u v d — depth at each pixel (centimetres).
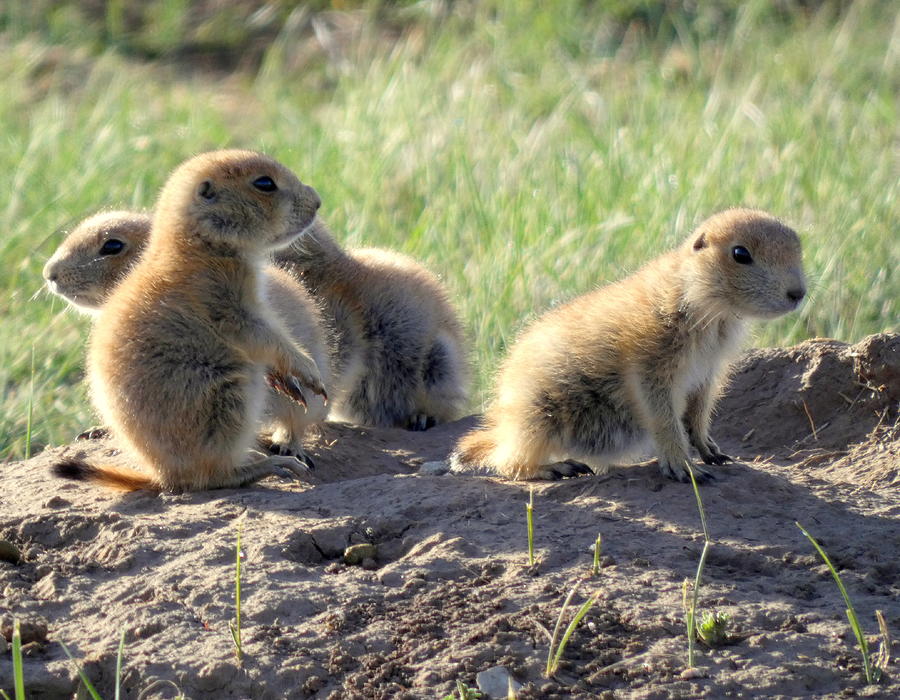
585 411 1007
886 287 1582
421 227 1806
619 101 2483
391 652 741
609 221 1738
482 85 2570
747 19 2912
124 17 3234
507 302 1570
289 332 1155
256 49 3139
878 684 698
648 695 689
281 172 1059
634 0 3064
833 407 1176
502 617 762
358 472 1137
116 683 711
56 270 1247
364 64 2828
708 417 1030
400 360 1364
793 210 1797
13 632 773
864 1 2972
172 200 1045
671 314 964
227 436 1029
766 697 688
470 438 1090
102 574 856
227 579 823
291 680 720
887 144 2150
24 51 2934
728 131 2131
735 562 843
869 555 849
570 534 880
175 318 1020
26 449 1271
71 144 2247
